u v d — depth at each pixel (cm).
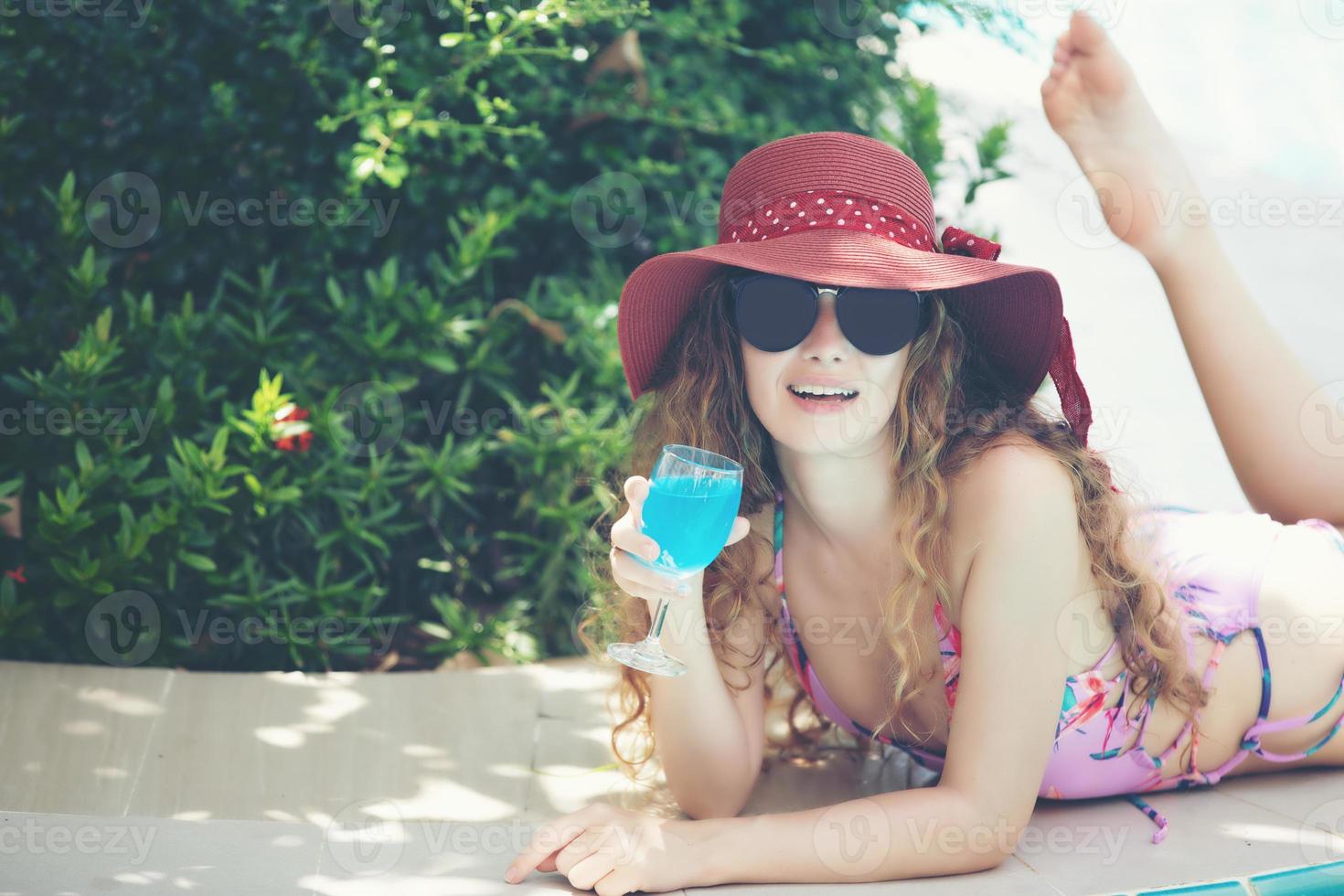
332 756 284
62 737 283
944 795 216
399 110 375
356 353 380
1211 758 257
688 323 250
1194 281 317
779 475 254
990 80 533
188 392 357
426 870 219
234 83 379
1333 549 270
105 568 326
